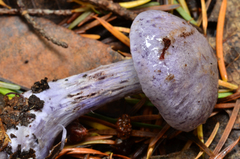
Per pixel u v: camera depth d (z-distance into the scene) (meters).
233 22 0.33
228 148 0.30
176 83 0.28
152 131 0.31
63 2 0.33
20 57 0.32
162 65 0.28
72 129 0.30
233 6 0.33
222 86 0.32
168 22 0.29
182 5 0.34
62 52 0.32
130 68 0.30
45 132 0.29
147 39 0.29
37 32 0.32
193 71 0.29
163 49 0.28
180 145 0.31
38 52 0.32
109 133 0.31
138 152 0.31
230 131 0.31
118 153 0.31
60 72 0.32
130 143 0.31
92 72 0.30
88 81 0.29
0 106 0.31
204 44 0.30
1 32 0.32
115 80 0.30
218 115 0.32
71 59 0.32
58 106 0.29
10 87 0.31
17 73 0.31
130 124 0.31
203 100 0.29
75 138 0.30
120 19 0.33
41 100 0.29
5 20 0.32
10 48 0.32
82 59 0.32
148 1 0.33
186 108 0.29
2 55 0.32
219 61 0.32
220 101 0.32
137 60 0.29
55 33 0.32
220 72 0.32
